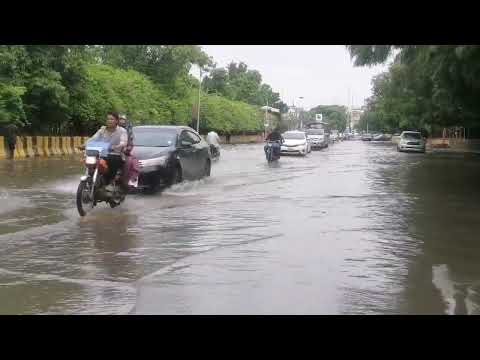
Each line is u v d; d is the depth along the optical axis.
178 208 11.39
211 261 6.90
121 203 11.91
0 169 20.05
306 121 165.38
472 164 28.66
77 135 38.69
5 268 6.54
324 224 9.66
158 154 14.02
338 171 22.16
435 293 5.70
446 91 22.66
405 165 27.23
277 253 7.36
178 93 59.12
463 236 8.73
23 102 29.05
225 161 28.22
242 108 85.94
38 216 10.20
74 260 6.92
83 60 33.88
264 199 12.98
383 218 10.43
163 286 5.83
